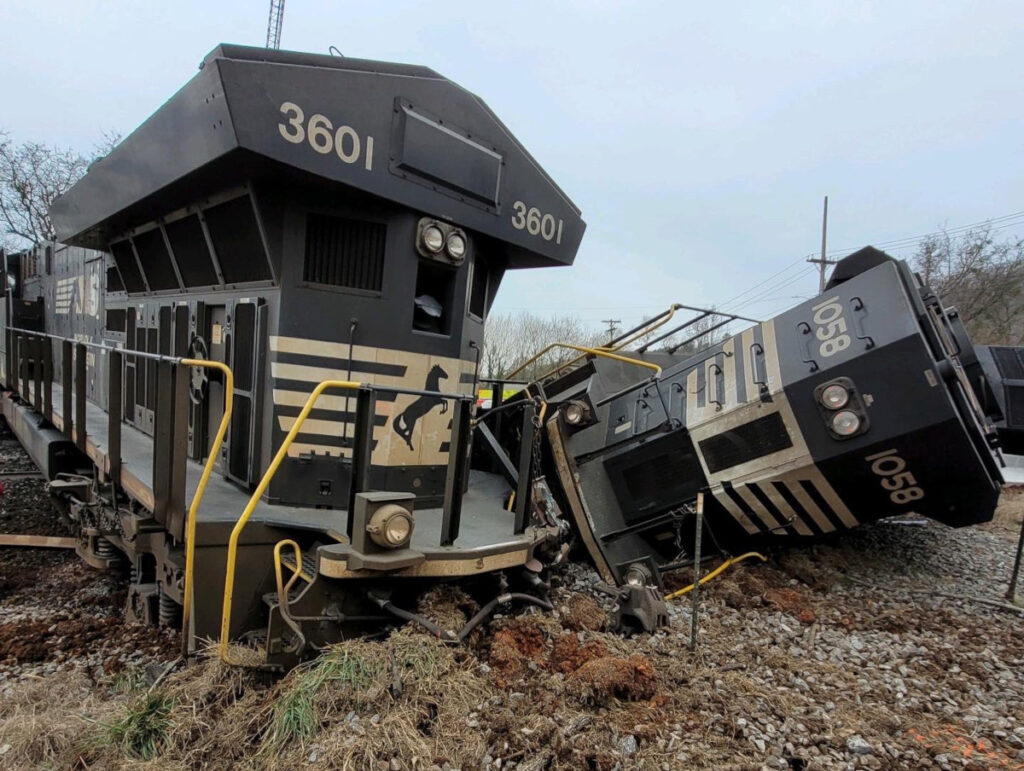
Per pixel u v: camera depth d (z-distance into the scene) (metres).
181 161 3.73
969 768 2.66
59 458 6.42
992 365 9.73
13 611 4.77
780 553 5.70
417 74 3.91
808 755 2.72
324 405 3.97
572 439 5.31
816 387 4.23
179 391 3.35
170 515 3.49
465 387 4.69
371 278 4.07
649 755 2.63
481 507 4.75
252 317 4.09
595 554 4.93
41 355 7.26
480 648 3.44
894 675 3.70
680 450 4.90
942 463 4.07
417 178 3.95
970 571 6.12
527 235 4.74
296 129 3.37
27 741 2.77
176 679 3.14
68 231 6.07
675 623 4.17
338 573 3.09
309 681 2.82
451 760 2.50
